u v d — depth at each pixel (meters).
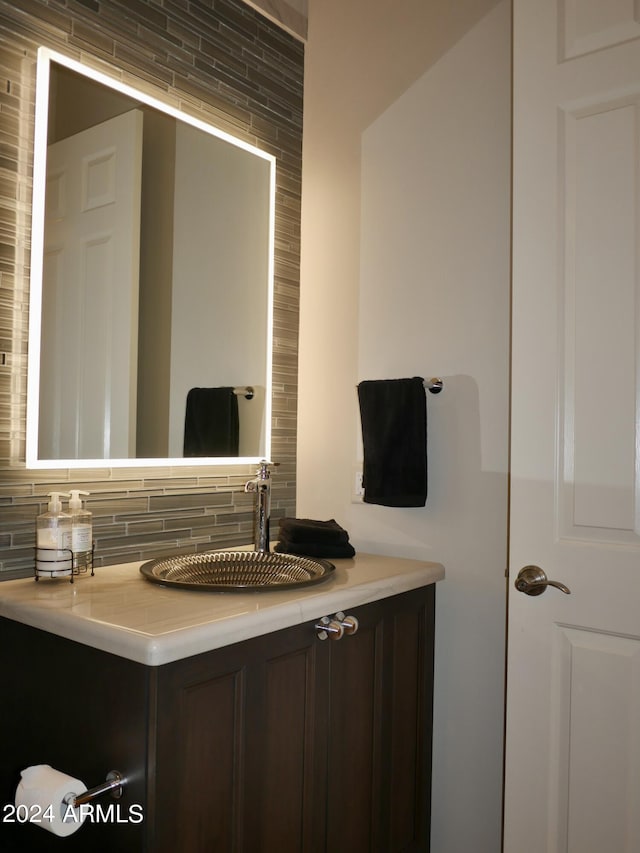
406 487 1.84
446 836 1.83
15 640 1.33
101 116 1.63
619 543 1.42
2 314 1.45
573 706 1.46
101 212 1.63
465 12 1.85
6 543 1.46
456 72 1.87
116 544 1.66
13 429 1.47
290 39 2.12
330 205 2.11
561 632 1.49
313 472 2.12
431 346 1.90
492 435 1.78
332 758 1.47
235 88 1.96
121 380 1.66
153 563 1.58
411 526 1.92
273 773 1.32
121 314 1.66
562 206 1.50
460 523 1.83
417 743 1.77
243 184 1.98
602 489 1.44
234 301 1.95
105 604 1.28
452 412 1.85
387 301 1.99
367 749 1.58
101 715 1.17
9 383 1.46
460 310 1.84
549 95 1.51
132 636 1.10
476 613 1.80
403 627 1.69
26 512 1.49
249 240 1.99
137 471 1.70
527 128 1.54
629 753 1.39
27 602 1.29
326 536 1.82
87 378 1.59
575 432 1.47
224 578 1.64
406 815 1.73
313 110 2.13
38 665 1.29
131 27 1.69
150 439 1.72
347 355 2.07
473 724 1.79
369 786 1.59
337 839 1.49
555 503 1.49
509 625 1.54
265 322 2.04
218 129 1.90
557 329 1.49
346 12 2.09
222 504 1.91
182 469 1.81
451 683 1.83
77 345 1.57
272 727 1.32
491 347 1.79
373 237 2.02
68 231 1.56
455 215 1.86
